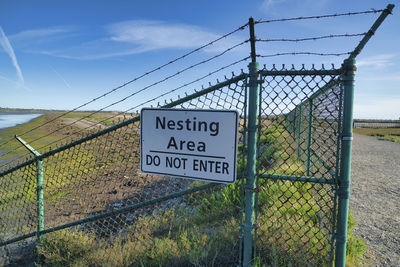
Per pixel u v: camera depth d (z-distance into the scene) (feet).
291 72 7.50
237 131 7.70
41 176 13.09
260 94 7.72
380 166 33.53
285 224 10.74
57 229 12.55
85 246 12.09
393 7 6.29
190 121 8.27
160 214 13.28
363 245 10.81
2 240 14.98
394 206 18.19
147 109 8.93
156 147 8.84
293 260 9.07
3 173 14.89
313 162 14.56
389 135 91.86
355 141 70.23
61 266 11.45
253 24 7.22
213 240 10.89
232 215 12.90
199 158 8.23
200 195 14.97
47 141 63.41
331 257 7.85
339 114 7.38
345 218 7.55
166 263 10.03
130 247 11.19
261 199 13.19
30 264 12.67
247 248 8.20
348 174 7.44
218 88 8.13
